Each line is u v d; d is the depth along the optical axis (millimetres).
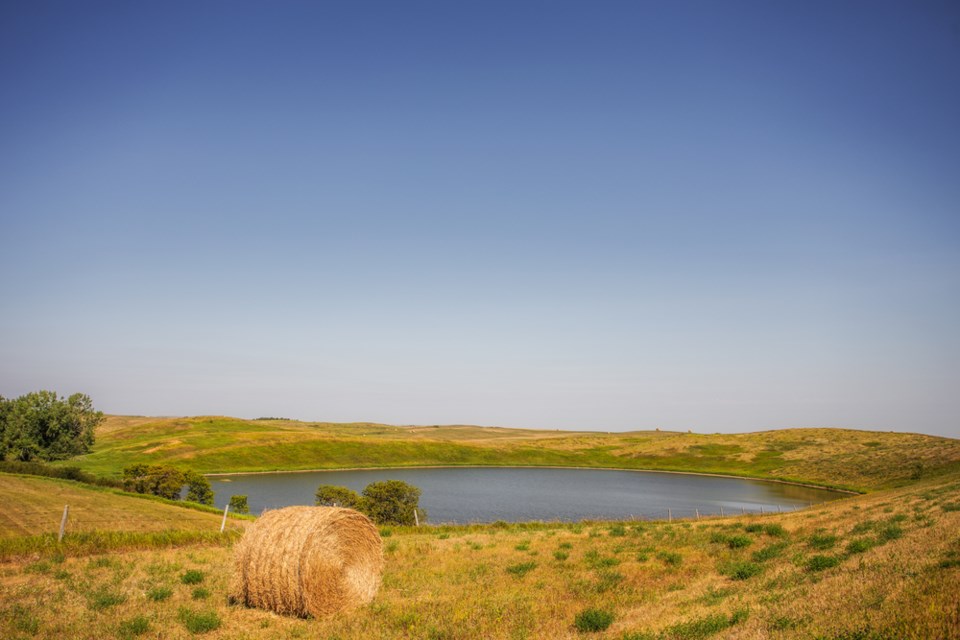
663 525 32500
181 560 19641
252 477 98812
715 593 13070
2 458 92625
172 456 108625
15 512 33438
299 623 13156
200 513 41469
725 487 93312
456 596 14883
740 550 20203
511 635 11117
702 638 9227
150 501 45469
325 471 110688
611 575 16688
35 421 96500
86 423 105250
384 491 57125
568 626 11570
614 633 10609
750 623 9508
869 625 8094
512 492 86188
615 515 64875
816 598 10516
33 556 19078
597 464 133375
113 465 97750
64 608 13234
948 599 8680
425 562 20250
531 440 175250
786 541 20609
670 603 12742
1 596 14062
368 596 15102
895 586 10250
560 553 20812
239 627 12625
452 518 62750
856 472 95312
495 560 20281
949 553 12359
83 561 18719
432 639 11188
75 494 42781
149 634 11789
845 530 21203
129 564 18391
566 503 75188
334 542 14422
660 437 176250
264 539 14305
